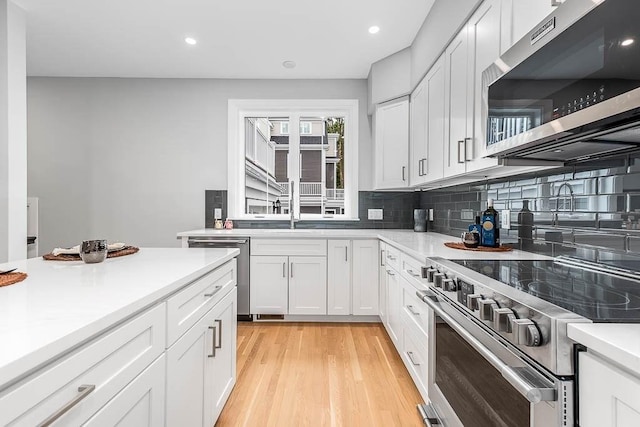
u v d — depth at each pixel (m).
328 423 1.66
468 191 2.49
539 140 1.07
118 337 0.78
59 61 3.23
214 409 1.50
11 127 2.36
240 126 3.76
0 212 2.36
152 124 3.62
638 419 0.56
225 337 1.66
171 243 3.64
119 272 1.20
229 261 1.74
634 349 0.57
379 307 3.05
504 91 1.24
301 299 3.10
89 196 3.61
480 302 0.98
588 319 0.72
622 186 1.21
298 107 3.65
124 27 2.65
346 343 2.64
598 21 0.83
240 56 3.12
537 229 1.69
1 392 0.50
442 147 2.19
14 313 0.73
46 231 3.60
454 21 1.94
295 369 2.21
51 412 0.58
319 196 3.83
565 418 0.71
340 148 3.83
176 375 1.10
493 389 1.01
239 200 3.74
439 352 1.47
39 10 2.43
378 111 3.25
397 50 2.99
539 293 0.95
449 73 2.07
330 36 2.77
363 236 3.05
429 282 1.52
